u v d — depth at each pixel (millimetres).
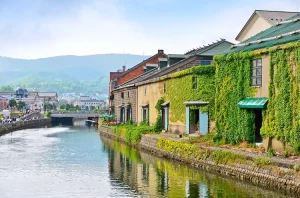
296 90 21406
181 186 21188
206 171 24797
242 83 26219
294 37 22906
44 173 26516
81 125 102938
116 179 23906
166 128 40469
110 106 81438
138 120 52688
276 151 22641
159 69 53375
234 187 20453
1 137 58344
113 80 80188
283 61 22344
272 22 39188
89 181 23516
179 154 28969
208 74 33594
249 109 25406
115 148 41562
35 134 65250
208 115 33156
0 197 19875
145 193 20000
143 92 50219
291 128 21703
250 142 25531
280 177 18406
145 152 36875
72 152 38469
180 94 36812
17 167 29188
